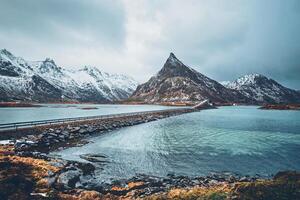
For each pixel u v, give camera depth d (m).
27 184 22.19
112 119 86.94
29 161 28.42
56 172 25.77
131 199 21.27
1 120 79.19
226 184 25.77
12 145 39.00
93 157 39.50
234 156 41.47
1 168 24.50
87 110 168.75
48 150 42.69
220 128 78.38
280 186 20.72
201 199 19.77
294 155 42.25
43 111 144.50
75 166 29.92
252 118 116.94
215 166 35.66
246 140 57.06
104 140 55.19
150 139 57.72
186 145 50.84
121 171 32.53
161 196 21.06
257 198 19.50
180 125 86.56
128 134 64.94
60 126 61.31
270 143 53.53
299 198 19.47
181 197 20.42
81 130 60.56
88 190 23.39
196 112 164.38
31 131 51.34
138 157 40.47
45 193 21.45
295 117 124.38
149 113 118.88
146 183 26.39
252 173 32.41
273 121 102.38
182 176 30.20
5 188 20.64
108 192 23.78
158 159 39.41
